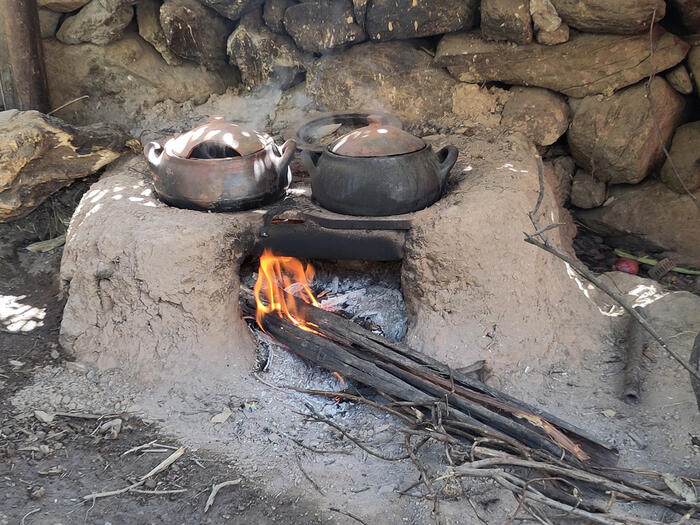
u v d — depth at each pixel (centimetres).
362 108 202
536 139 189
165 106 213
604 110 182
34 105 199
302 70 209
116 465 122
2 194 182
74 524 110
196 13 206
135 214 149
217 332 142
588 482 112
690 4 171
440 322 144
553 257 157
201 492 117
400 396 130
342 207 147
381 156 144
